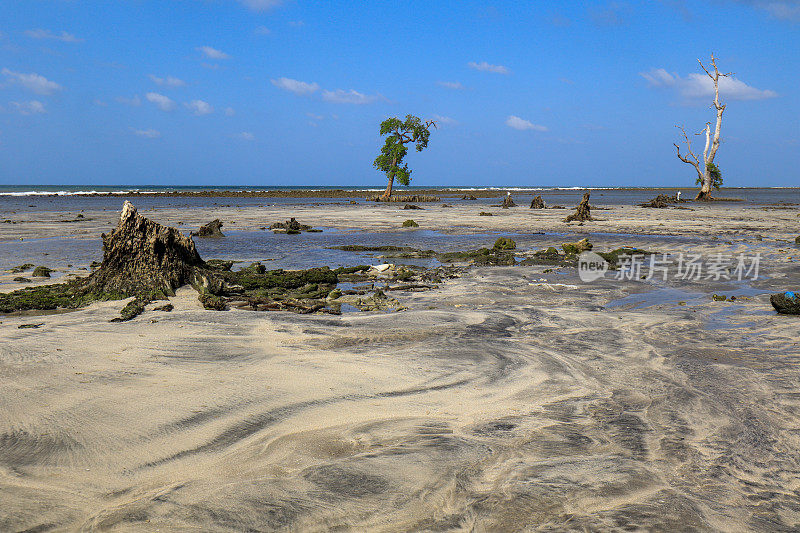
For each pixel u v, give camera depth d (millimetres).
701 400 5891
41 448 4586
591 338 8523
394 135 75375
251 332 8703
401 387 6266
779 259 18438
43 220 35344
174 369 6762
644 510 3738
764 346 8039
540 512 3699
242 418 5281
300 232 29656
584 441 4852
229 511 3656
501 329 9086
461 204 68062
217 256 19656
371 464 4359
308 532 3457
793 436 4969
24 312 10172
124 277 11875
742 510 3773
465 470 4281
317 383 6336
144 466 4316
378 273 15445
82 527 3484
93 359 7117
